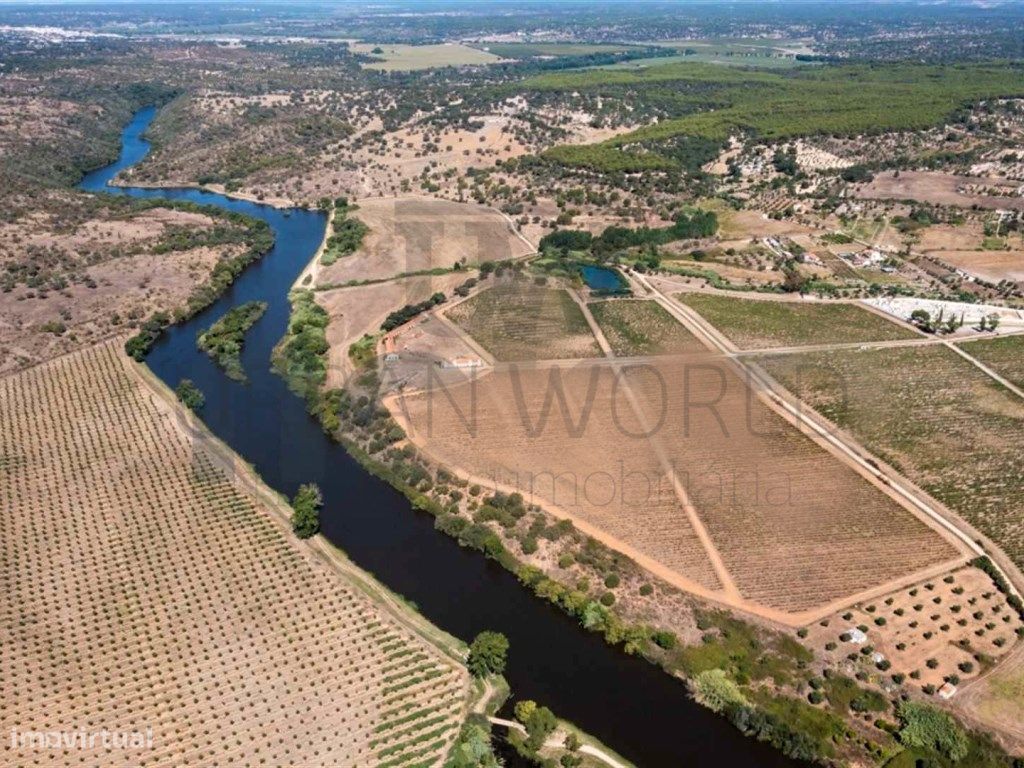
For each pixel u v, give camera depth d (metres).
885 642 86.31
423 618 92.25
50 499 109.56
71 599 92.56
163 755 75.00
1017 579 96.12
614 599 92.38
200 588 94.69
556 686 83.62
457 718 79.75
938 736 75.19
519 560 99.88
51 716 78.44
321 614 91.75
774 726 76.88
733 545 100.62
